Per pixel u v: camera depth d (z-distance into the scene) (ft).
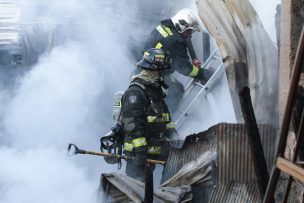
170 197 13.91
